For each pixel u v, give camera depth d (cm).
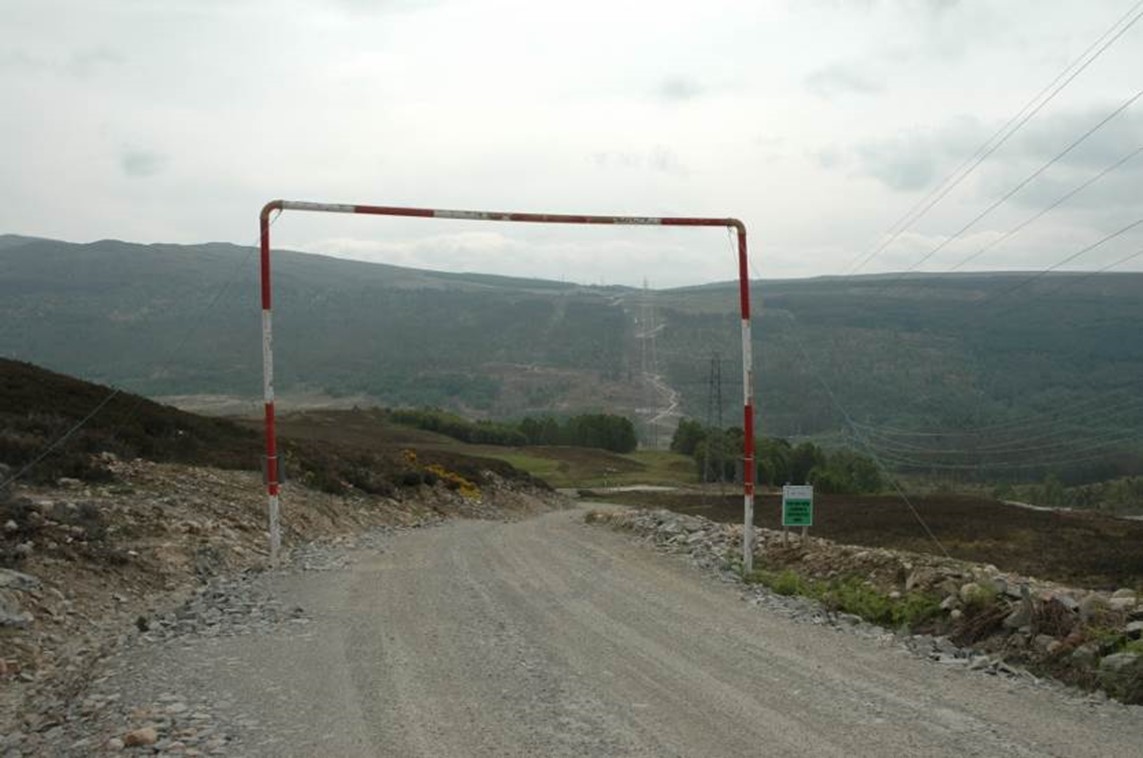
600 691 800
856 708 749
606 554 1880
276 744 658
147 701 762
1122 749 655
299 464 3102
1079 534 3788
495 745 655
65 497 1706
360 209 1744
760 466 9769
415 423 12294
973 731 690
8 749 665
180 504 1942
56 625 1104
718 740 664
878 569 1405
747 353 1692
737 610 1215
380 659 923
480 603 1259
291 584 1460
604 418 13575
